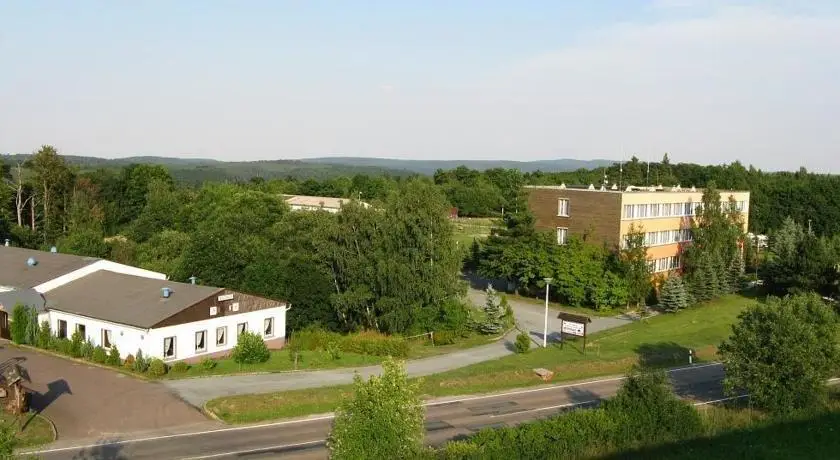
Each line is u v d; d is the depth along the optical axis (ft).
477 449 76.59
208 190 325.21
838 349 114.32
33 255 177.78
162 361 126.72
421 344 169.27
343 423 66.74
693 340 177.47
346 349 154.61
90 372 125.80
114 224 387.96
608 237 227.20
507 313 190.19
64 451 89.56
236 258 184.85
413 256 176.35
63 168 354.13
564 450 80.64
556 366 146.30
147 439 95.09
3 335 150.61
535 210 245.45
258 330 153.07
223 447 93.09
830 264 219.82
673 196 248.11
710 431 94.12
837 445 90.33
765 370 107.65
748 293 243.81
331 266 186.19
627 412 89.25
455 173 647.97
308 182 542.16
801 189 389.39
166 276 186.50
